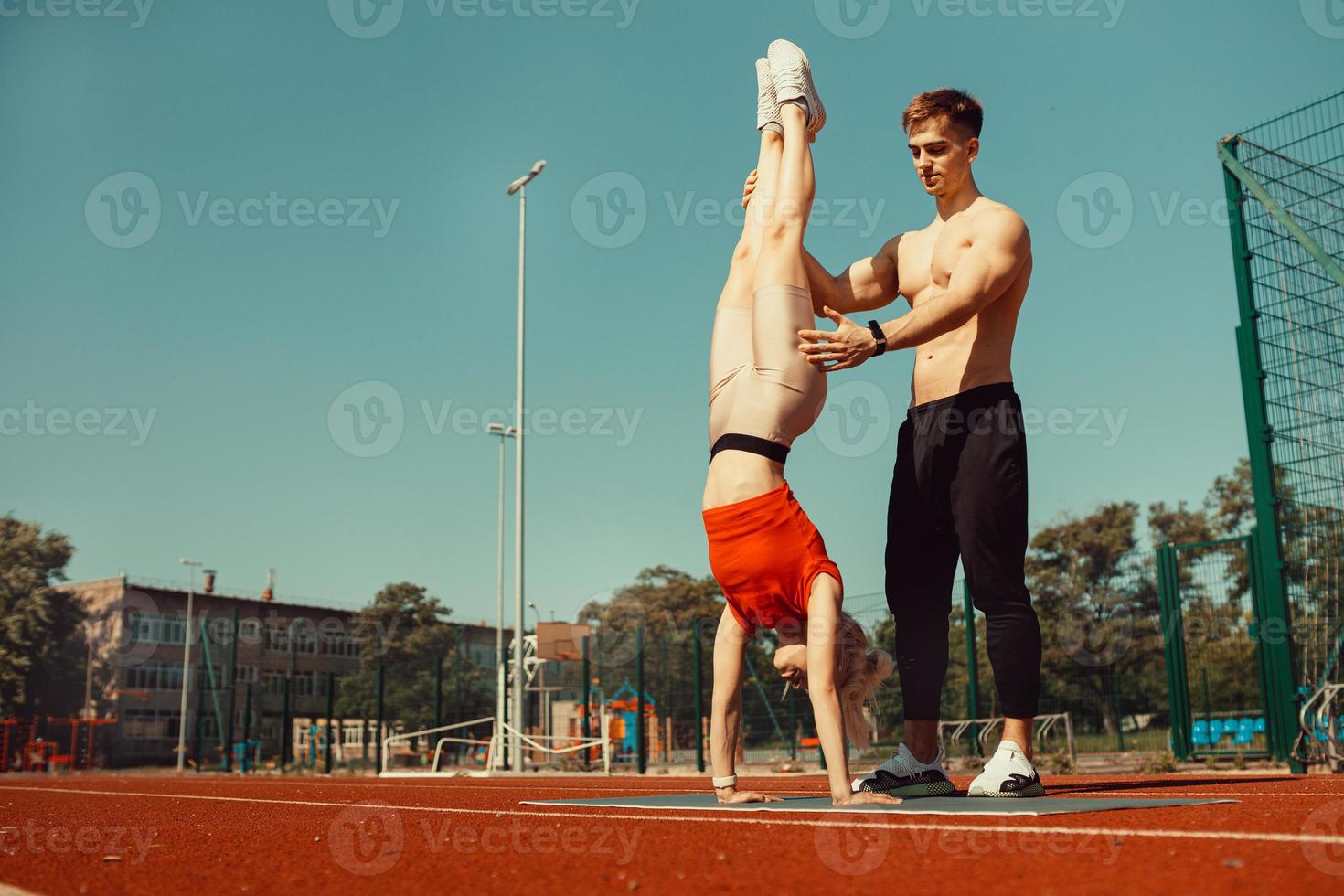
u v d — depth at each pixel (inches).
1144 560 460.4
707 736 799.1
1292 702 353.1
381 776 745.0
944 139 186.4
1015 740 178.2
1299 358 355.3
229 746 989.8
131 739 1825.8
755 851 106.2
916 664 189.6
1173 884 77.9
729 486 158.4
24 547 1871.3
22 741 1716.3
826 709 155.6
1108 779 295.1
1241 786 217.6
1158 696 527.2
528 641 841.5
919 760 189.9
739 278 172.7
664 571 1694.1
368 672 1656.0
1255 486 366.0
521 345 792.3
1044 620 792.3
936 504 185.5
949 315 167.6
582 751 743.1
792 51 179.0
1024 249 173.9
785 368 160.2
